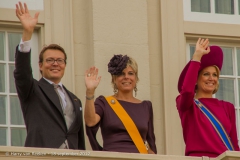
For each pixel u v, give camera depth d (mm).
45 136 28078
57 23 33250
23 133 32594
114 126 29094
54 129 28219
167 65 34031
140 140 29094
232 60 35188
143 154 27609
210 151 29047
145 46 33531
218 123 29516
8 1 33062
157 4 34531
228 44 35344
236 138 29781
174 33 34438
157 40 34281
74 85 32844
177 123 33594
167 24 34406
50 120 28281
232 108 30094
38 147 27656
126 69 29766
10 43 33062
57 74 28984
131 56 33312
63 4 33469
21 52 27953
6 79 32812
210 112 29703
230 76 35000
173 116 33625
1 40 33031
